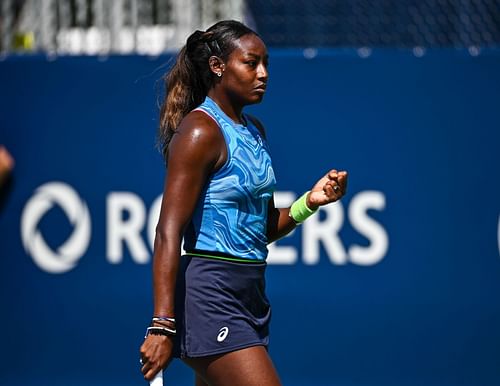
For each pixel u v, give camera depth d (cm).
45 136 2114
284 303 2053
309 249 2042
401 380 2042
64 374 2125
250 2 2402
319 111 2045
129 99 2098
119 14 2330
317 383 2055
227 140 1230
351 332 2045
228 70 1262
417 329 2036
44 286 2122
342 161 2044
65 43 2356
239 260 1241
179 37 2338
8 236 2123
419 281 2028
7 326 2136
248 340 1219
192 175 1198
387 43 2377
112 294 2105
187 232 1250
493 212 2017
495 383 2027
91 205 2105
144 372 1169
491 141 2016
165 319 1165
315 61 2041
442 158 2025
